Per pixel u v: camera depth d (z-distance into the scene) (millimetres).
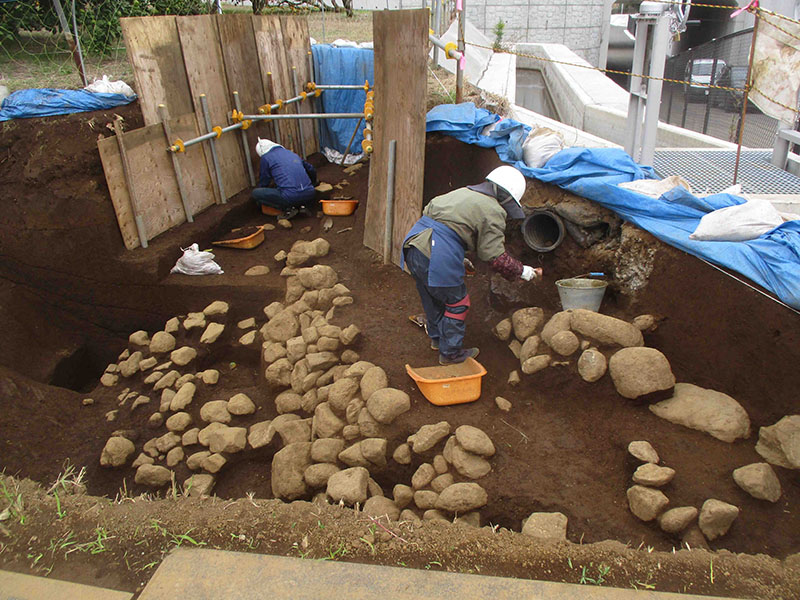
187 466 4324
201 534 3047
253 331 5672
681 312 3973
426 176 5828
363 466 3760
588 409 3850
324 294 5391
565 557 2791
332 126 9500
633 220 4262
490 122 5500
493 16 19469
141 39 5840
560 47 16156
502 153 5211
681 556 2770
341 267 6027
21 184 5785
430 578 2684
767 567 2682
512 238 4922
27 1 7617
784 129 5777
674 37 5496
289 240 6895
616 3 19984
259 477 4215
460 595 2590
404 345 4656
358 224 6652
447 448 3594
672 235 4008
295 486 3734
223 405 4746
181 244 6293
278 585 2682
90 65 7715
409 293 5402
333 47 9273
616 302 4449
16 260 6008
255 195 7270
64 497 3416
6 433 4605
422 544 2906
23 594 2781
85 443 4711
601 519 3186
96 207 5762
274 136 8305
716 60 9344
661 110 11055
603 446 3605
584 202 4531
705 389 3742
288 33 8492
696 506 3109
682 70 10242
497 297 4941
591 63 20281
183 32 6426
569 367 3906
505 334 4516
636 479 3225
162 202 6348
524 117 7016
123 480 4340
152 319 6137
